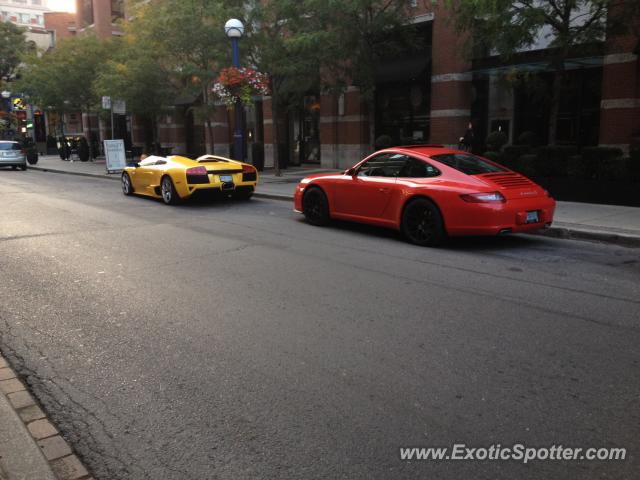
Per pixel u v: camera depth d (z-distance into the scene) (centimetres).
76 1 4300
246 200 1396
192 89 2008
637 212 1057
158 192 1359
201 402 355
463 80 1692
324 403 350
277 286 604
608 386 368
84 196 1495
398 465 286
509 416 331
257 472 283
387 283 614
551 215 809
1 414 320
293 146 2511
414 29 1659
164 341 454
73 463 287
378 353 424
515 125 1738
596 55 1295
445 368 397
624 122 1340
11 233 927
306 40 1529
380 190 871
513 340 447
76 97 3219
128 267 694
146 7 2134
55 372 402
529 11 1112
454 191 770
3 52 4825
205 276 648
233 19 1612
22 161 2820
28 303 556
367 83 1662
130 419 337
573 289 590
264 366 405
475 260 728
